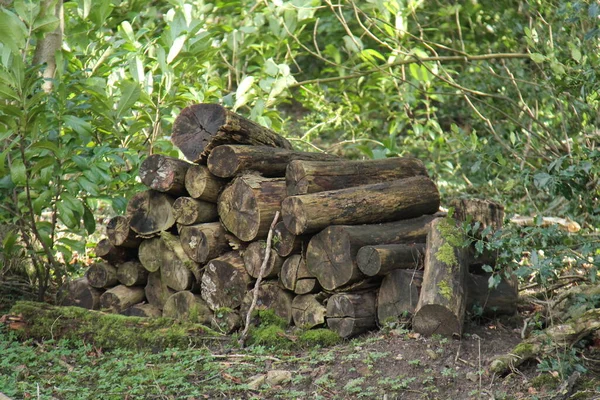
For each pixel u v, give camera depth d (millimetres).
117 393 6469
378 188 7672
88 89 9070
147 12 12461
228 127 7656
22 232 8625
